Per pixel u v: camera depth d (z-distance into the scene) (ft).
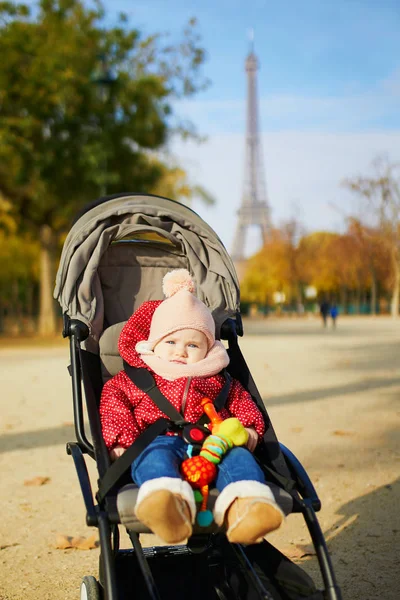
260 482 8.97
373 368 46.37
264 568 10.03
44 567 13.57
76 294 12.05
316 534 9.04
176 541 8.39
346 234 224.94
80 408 10.77
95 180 77.05
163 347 11.02
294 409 29.94
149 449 9.52
